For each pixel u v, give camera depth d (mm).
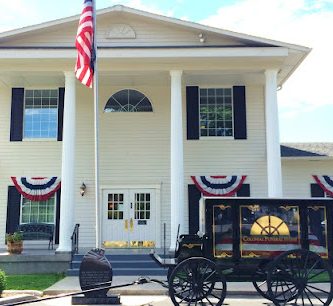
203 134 19547
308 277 9781
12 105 19484
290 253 9688
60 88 19594
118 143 19578
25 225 18547
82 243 18906
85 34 13352
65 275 15164
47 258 15797
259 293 11039
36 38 17953
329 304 9680
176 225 16266
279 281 10133
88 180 19312
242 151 19406
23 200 19125
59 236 17891
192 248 10141
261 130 19562
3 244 18688
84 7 13562
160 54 16703
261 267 9984
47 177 19062
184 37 18047
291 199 10086
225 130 19594
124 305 10516
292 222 10062
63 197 16516
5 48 16656
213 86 19719
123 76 18312
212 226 10039
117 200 19234
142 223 19078
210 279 9648
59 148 19375
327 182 19953
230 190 18875
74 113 17109
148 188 19312
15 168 19266
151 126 19688
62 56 16734
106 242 18906
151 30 18094
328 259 9906
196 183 18922
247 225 10047
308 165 20219
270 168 16672
